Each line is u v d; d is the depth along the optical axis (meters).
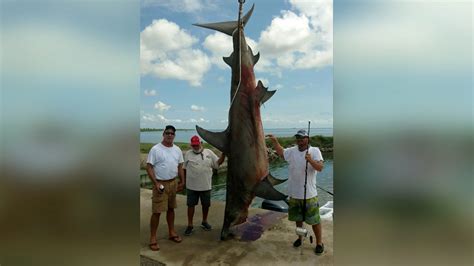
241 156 3.70
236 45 3.68
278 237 4.05
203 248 3.72
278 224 4.50
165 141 3.83
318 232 3.56
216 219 4.86
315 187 3.53
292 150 3.57
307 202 3.49
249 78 3.64
